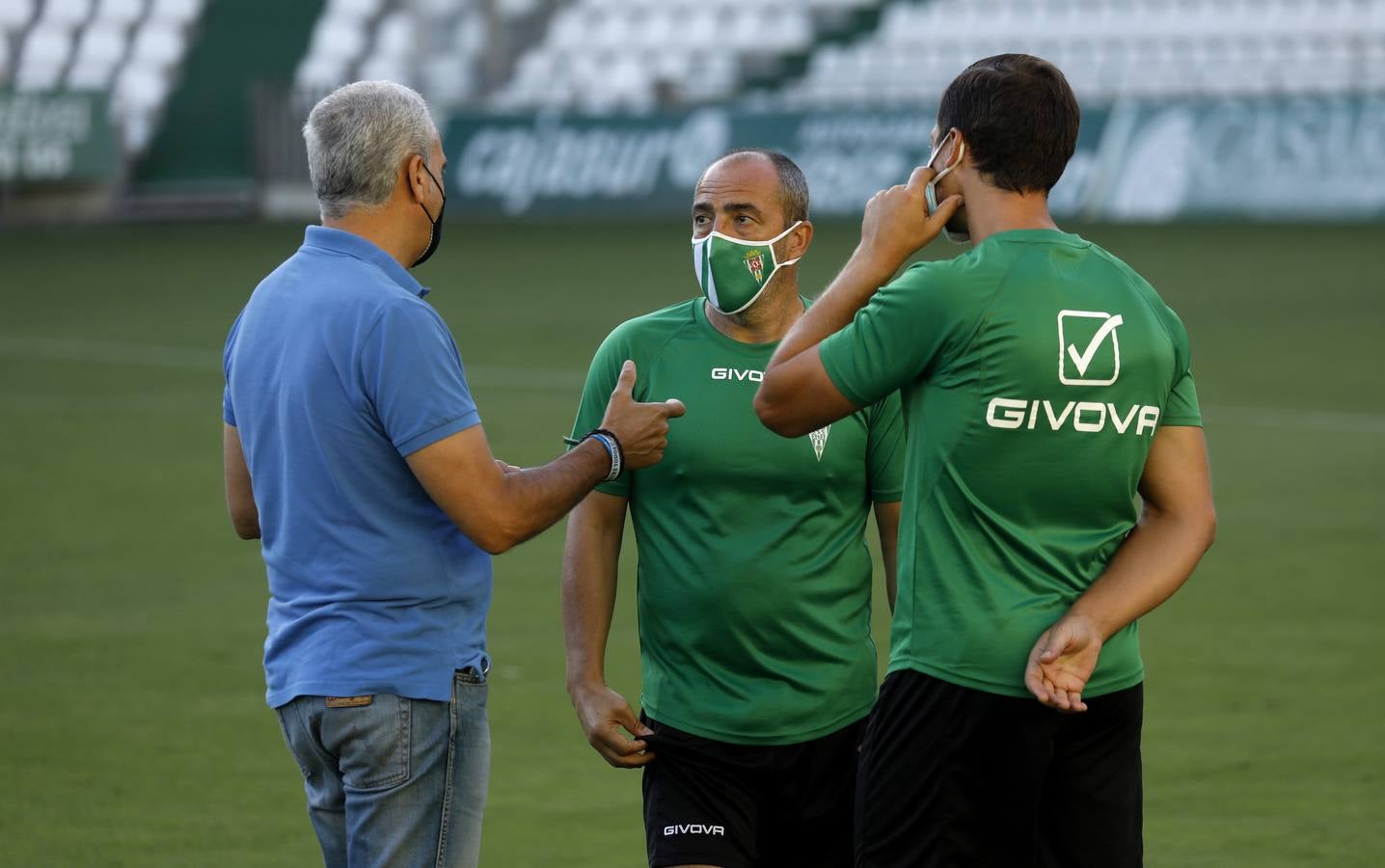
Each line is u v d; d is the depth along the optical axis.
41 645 24.17
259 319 11.66
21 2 112.75
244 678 22.83
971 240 10.96
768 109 102.06
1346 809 17.84
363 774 11.27
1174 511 11.06
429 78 119.00
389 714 11.22
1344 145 92.75
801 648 12.80
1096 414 10.48
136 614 25.83
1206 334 55.34
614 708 12.79
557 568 28.86
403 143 11.56
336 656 11.24
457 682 11.52
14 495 34.22
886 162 97.69
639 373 13.16
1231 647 23.58
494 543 11.30
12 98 99.44
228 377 12.10
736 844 12.74
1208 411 42.09
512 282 72.94
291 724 11.56
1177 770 19.06
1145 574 10.71
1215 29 110.75
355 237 11.55
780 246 12.91
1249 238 86.00
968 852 10.73
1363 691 21.70
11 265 82.00
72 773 19.23
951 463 10.60
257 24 115.00
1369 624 24.53
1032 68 10.77
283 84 109.56
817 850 13.18
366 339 11.15
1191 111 96.06
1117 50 112.19
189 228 102.62
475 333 57.50
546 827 17.80
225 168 109.81
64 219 103.44
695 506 12.84
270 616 11.77
